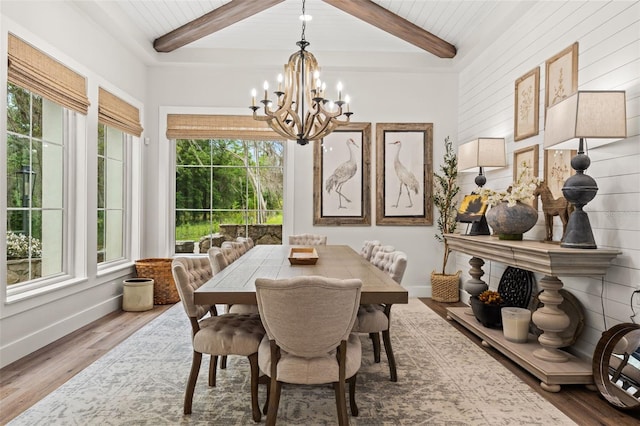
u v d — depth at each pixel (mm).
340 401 2037
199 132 5574
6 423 2221
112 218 4914
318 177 5668
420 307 5039
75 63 3836
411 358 3270
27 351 3252
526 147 3949
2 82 2939
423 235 5711
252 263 3176
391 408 2430
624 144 2760
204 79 5590
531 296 3771
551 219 3387
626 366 2484
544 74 3688
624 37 2771
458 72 5691
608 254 2680
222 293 2156
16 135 3328
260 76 5621
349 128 5680
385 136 5703
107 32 4449
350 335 2373
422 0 4453
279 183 5801
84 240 4031
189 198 5719
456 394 2627
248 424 2244
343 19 4965
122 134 5145
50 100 3506
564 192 2836
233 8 4586
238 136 5602
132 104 5113
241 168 5777
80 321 3996
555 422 2289
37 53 3342
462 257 5488
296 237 4957
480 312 3705
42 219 3652
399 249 5699
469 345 3592
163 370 2973
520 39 4105
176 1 4410
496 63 4617
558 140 2850
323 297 1914
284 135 3807
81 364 3072
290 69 3600
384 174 5699
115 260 4973
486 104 4871
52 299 3553
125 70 4902
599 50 3008
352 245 5691
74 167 4027
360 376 2908
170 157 5684
